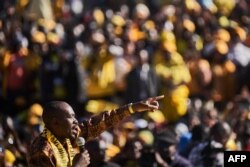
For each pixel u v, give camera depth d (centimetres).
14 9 4703
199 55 4466
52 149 2050
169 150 2994
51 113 2073
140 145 3050
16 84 4203
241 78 4409
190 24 4681
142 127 3538
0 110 4219
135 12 4750
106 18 4825
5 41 4394
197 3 4922
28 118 3741
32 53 4253
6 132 2869
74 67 4178
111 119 2144
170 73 4238
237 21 5050
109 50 4278
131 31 4497
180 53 4562
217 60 4438
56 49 4241
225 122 3344
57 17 4828
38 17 4703
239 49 4509
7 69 4216
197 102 4147
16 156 2808
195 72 4322
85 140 2152
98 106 4116
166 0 4947
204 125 3139
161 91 4178
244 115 3609
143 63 4203
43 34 4369
